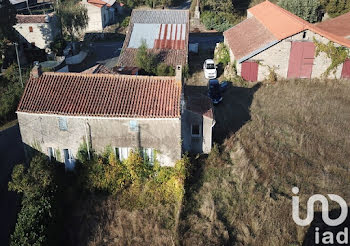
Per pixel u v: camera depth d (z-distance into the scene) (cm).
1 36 4594
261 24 4881
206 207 2381
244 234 2217
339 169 2688
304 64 4303
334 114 3491
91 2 6962
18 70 4544
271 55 4253
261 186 2558
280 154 2867
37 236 2116
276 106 3697
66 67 4925
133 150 2647
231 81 4331
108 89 2731
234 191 2523
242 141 3067
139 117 2522
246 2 7819
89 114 2556
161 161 2656
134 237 2258
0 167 2952
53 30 5394
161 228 2316
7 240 2291
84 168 2673
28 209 2272
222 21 6962
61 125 2630
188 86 4275
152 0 8475
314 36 4175
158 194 2542
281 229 2220
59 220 2380
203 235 2202
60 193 2534
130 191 2575
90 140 2647
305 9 6494
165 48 4803
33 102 2673
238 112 3631
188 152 2895
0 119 3691
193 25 7050
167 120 2531
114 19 7775
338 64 4275
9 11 4712
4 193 2675
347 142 3030
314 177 2628
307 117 3422
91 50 5778
